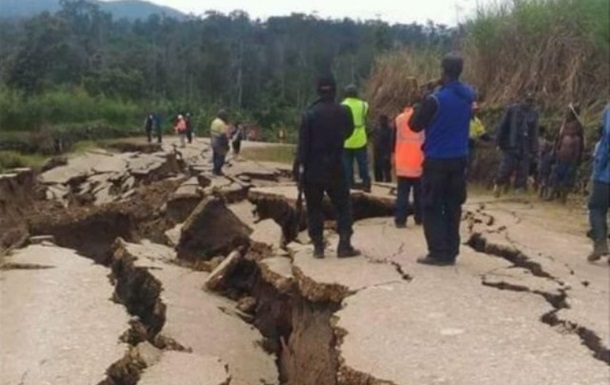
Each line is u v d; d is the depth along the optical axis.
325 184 10.55
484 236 12.21
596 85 19.83
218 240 14.42
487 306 8.52
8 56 66.69
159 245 14.88
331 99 10.58
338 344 7.64
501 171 17.52
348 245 10.76
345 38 97.88
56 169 30.14
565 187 16.53
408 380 6.46
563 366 6.82
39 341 7.81
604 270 10.30
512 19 22.28
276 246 12.55
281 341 10.18
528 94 18.69
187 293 11.13
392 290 9.05
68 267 11.22
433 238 10.27
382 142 19.84
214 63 86.94
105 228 18.66
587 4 21.25
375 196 15.52
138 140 49.56
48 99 52.25
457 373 6.62
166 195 20.75
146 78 80.88
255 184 21.02
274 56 92.88
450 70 9.98
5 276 10.69
